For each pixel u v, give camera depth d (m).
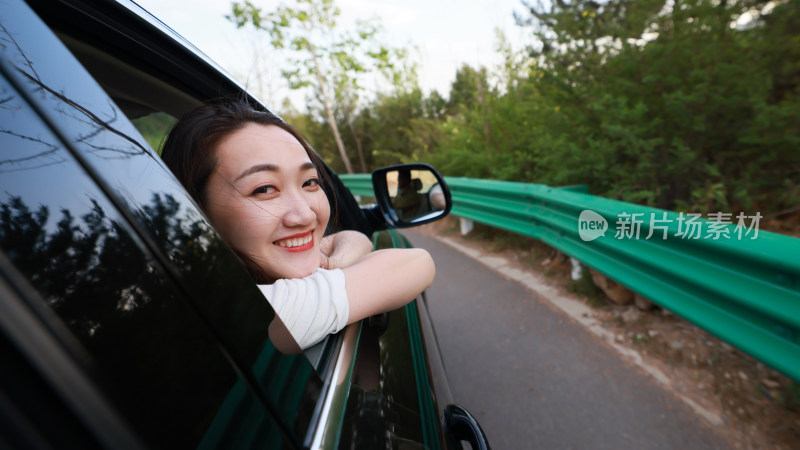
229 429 0.40
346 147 15.35
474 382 2.38
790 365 1.43
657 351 2.30
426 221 1.60
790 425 1.68
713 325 1.76
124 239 0.36
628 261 2.39
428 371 1.00
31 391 0.26
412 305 1.31
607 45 3.43
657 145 3.18
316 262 0.77
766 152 3.02
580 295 3.12
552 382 2.25
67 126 0.35
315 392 0.58
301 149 0.74
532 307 3.12
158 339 0.36
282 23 8.64
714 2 2.76
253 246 0.67
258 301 0.51
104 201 0.35
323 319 0.64
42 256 0.29
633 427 1.87
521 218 4.01
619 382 2.14
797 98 2.76
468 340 2.83
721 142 3.16
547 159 4.02
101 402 0.29
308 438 0.51
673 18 2.93
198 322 0.40
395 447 0.64
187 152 0.66
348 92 12.78
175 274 0.40
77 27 0.83
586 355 2.41
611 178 3.62
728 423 1.78
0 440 0.25
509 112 5.95
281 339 0.54
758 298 1.51
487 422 2.07
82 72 0.40
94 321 0.31
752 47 2.87
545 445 1.87
